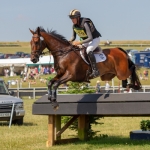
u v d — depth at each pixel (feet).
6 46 477.36
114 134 56.34
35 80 204.03
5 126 65.41
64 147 43.24
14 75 229.66
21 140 48.88
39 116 86.84
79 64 43.14
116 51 46.73
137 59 213.46
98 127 65.72
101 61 44.75
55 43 43.42
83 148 42.22
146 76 191.93
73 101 42.93
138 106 40.47
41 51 43.68
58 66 43.21
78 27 43.24
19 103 66.59
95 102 41.98
